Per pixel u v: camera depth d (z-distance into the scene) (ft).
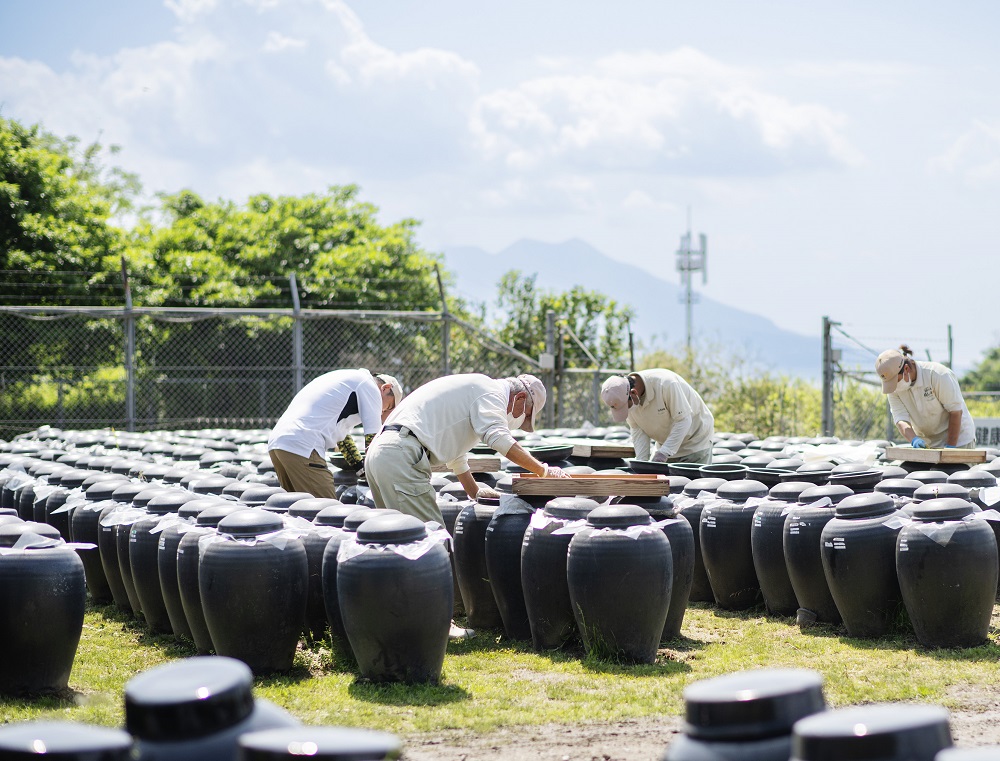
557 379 59.06
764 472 26.63
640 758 14.53
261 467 30.19
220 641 19.22
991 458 31.14
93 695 18.42
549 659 20.31
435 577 18.10
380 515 18.65
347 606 18.07
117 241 79.87
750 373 64.54
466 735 15.61
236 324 62.18
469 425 22.58
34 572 18.24
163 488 24.84
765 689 9.25
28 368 55.21
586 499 20.81
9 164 77.00
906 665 19.21
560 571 20.51
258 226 80.33
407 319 55.62
